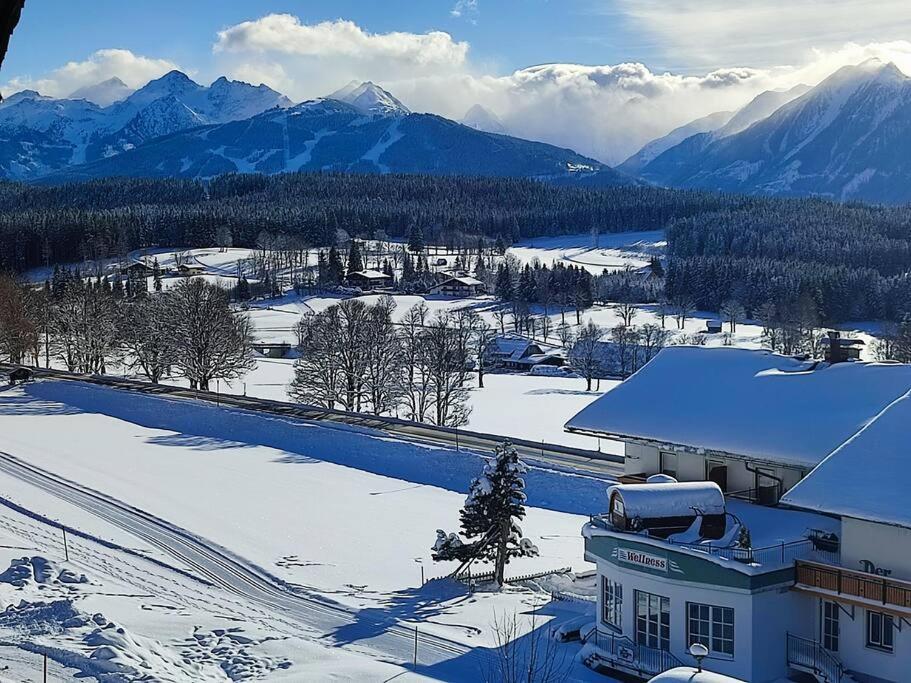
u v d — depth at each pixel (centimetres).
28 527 5684
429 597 4591
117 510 6291
